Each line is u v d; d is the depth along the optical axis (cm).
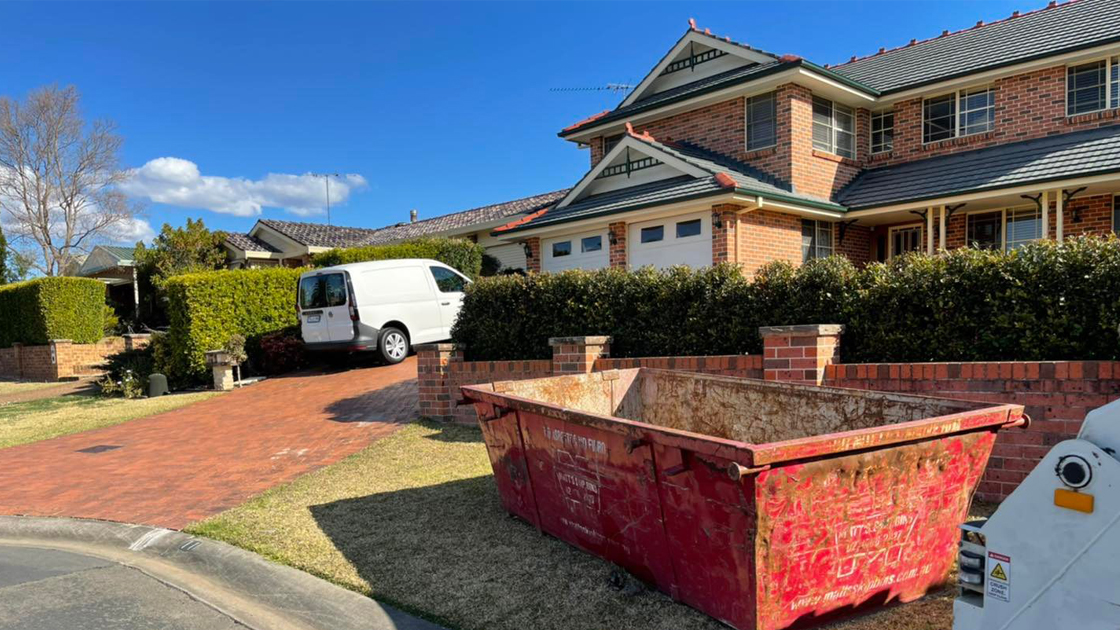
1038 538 230
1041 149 1263
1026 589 233
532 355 827
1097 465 213
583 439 382
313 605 388
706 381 525
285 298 1544
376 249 1909
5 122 3512
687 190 1276
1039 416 466
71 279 2045
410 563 430
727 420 505
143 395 1384
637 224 1409
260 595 411
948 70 1450
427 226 2775
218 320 1421
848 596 310
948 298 528
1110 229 1220
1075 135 1261
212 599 413
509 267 2253
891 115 1558
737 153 1497
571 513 417
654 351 715
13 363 2183
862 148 1566
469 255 1995
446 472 640
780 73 1341
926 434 305
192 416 1067
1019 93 1354
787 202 1274
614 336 741
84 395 1491
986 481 490
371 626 356
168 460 771
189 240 2728
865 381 542
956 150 1442
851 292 584
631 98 1741
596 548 404
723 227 1235
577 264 1545
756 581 285
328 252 1980
